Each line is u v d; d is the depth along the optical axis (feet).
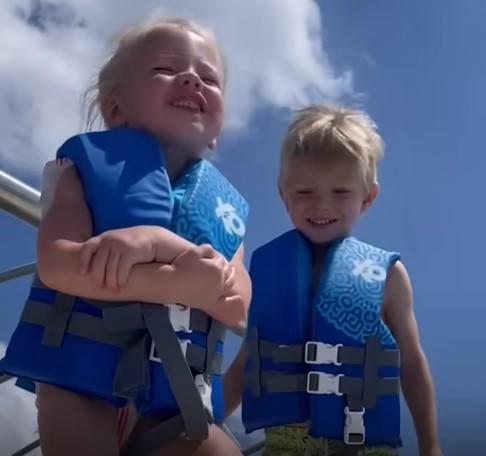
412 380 9.07
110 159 6.72
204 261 6.13
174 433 6.29
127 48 7.50
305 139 9.38
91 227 6.49
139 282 6.00
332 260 9.15
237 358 9.65
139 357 6.23
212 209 7.11
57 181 6.66
